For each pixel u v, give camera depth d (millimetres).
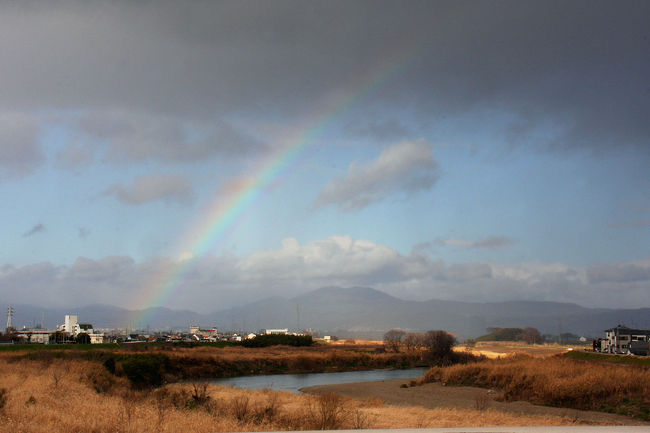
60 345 126750
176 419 21656
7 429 16781
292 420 25547
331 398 36531
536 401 52281
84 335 164750
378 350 158000
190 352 125125
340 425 24734
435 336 138750
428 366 131875
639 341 113188
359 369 124812
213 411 27625
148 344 153000
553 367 62531
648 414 42062
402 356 136500
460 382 71500
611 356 82500
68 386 36469
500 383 64375
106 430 17828
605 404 47062
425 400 58125
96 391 40094
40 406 23516
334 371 119500
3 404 22562
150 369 63812
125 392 40594
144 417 21438
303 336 196000
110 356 80750
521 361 81125
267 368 113500
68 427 17703
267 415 26859
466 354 138500
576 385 50156
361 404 47719
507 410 47438
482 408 45906
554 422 34188
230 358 112562
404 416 34594
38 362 65875
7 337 154875
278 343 187625
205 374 98812
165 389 43156
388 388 72750
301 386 80562
